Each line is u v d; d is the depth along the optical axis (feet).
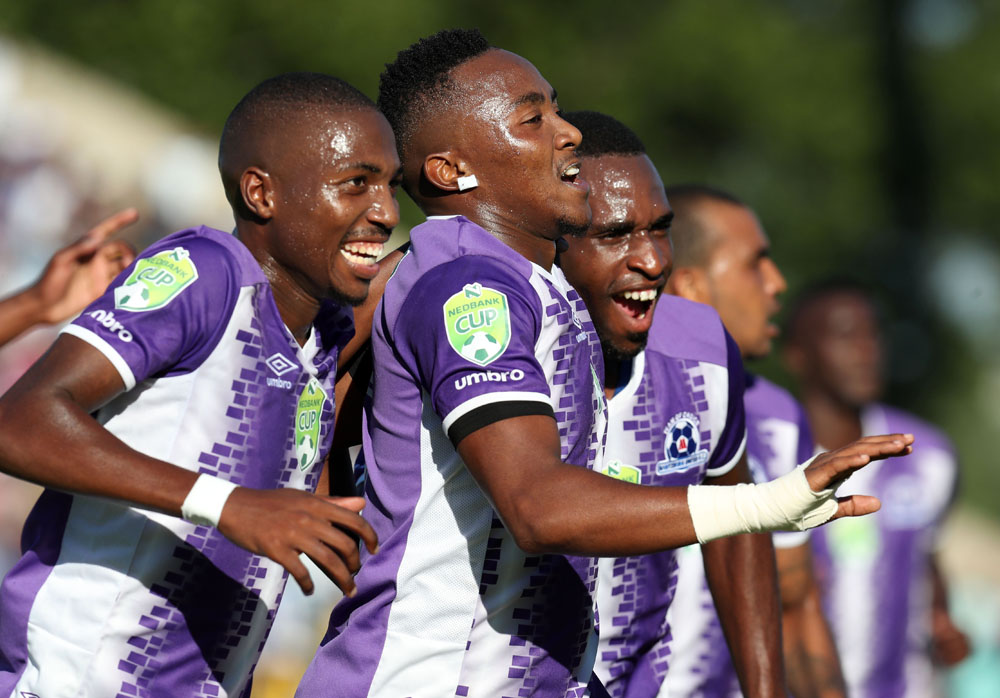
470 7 220.02
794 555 57.77
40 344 91.71
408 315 37.06
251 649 38.50
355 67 202.49
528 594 38.11
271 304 36.78
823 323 76.84
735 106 226.99
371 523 39.75
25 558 37.37
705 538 32.42
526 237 39.60
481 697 38.17
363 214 37.14
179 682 37.09
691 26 227.20
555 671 38.99
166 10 200.34
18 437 32.81
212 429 35.94
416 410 38.14
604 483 32.83
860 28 244.63
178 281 35.17
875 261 232.94
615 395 43.73
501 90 39.24
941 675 97.50
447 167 39.63
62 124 107.45
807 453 59.77
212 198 108.99
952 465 78.07
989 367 251.80
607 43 231.50
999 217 243.19
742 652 46.21
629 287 43.11
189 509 32.60
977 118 242.78
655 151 226.79
